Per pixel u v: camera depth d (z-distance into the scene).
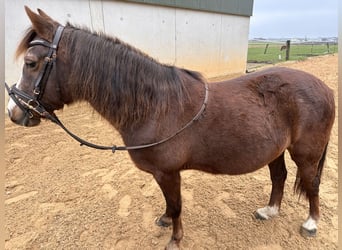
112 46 1.73
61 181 3.22
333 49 20.00
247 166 1.94
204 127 1.80
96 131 4.77
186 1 8.31
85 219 2.57
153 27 7.73
